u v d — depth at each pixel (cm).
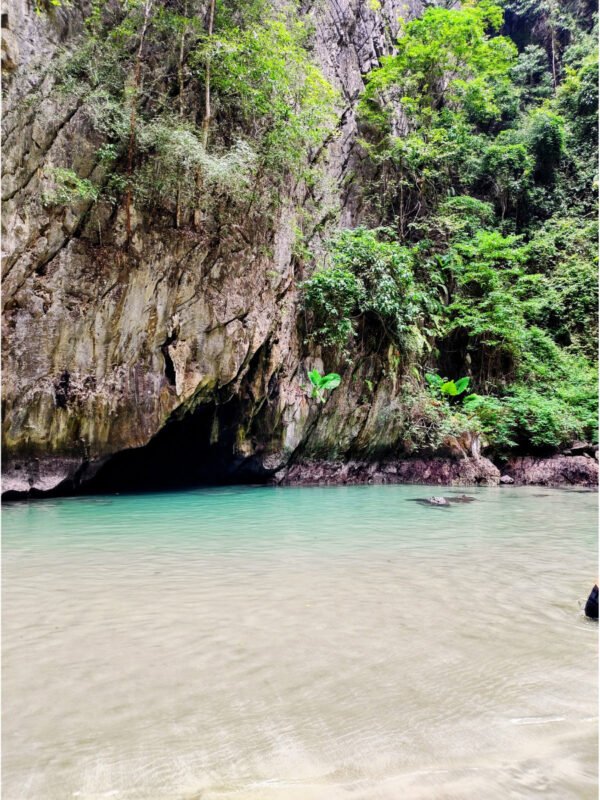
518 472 1412
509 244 1661
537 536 604
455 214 1714
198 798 152
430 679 233
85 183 865
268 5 1134
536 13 2386
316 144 1339
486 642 277
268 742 182
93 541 543
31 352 847
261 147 1108
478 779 163
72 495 948
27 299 840
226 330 1050
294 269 1230
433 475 1334
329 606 332
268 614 316
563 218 1962
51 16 857
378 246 1291
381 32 1706
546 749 181
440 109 1872
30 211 831
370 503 891
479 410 1471
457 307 1541
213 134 1048
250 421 1152
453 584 389
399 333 1302
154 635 281
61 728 189
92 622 301
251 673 236
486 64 1789
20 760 169
